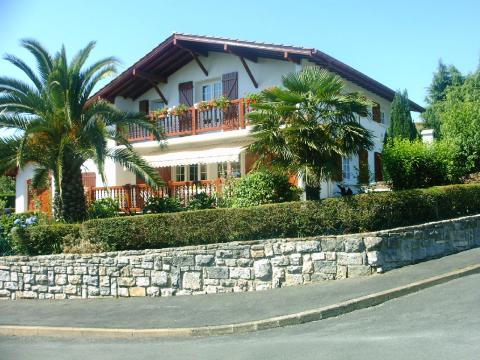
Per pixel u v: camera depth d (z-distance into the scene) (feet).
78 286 48.34
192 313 36.60
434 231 43.14
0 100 53.16
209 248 44.06
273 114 44.98
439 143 55.93
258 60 68.64
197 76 75.25
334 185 62.64
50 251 52.44
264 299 37.70
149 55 73.31
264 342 28.04
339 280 39.52
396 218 42.37
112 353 28.99
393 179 51.47
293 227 42.93
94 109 55.93
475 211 49.85
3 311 44.16
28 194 92.63
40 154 56.44
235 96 70.38
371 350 23.50
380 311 31.27
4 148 54.44
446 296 32.04
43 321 38.78
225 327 31.94
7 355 30.09
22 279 51.31
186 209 60.80
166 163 66.54
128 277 46.47
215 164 73.77
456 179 54.80
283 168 44.73
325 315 32.01
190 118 70.54
